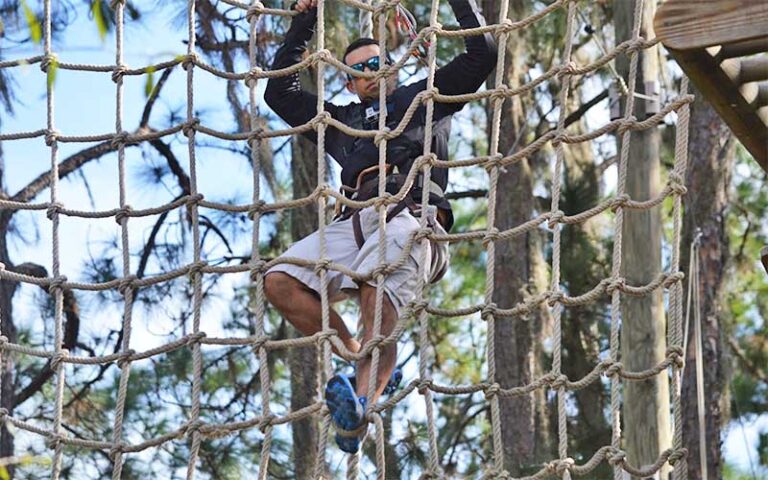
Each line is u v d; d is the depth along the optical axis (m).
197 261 9.80
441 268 9.53
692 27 7.81
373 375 8.75
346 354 8.95
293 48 10.16
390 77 9.91
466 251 22.72
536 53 21.27
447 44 19.86
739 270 21.75
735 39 7.71
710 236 20.06
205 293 19.55
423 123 9.66
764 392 21.39
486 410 20.98
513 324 20.39
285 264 9.54
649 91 14.80
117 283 9.96
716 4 7.78
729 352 20.48
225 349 19.88
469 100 9.35
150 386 19.52
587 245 21.30
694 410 19.33
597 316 21.22
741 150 22.52
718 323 19.72
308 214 19.23
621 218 8.60
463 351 22.58
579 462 19.72
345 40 18.31
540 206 21.70
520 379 20.25
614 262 8.55
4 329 18.42
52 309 19.30
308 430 19.11
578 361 20.97
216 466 19.44
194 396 9.49
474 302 22.58
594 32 18.42
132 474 19.20
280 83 10.13
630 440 14.61
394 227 9.28
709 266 19.97
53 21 17.08
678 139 8.46
